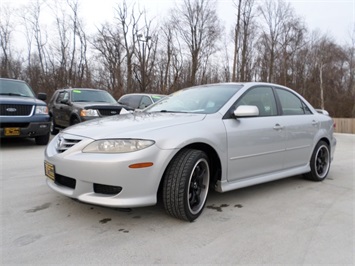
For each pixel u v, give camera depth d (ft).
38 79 86.43
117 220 9.77
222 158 10.59
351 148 30.94
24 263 7.19
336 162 21.81
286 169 13.65
